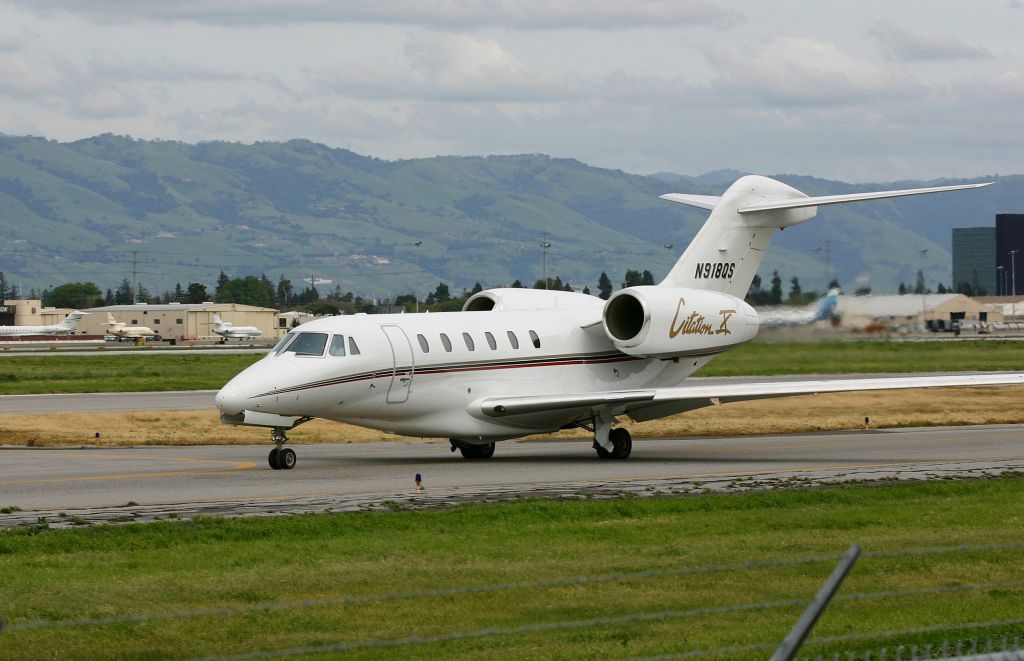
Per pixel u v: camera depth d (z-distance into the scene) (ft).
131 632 102.37
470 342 245.86
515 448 277.85
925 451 259.60
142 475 211.82
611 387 269.23
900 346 641.40
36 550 136.05
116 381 506.89
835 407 379.35
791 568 127.44
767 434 312.09
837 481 200.75
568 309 276.00
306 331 231.30
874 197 274.16
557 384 259.19
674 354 267.39
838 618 108.06
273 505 170.50
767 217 291.17
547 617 107.76
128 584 119.44
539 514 162.61
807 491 186.19
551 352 259.19
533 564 129.49
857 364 555.28
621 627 104.68
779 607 111.96
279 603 112.06
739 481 201.16
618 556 134.00
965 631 103.09
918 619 107.45
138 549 137.49
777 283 566.36
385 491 187.42
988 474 210.18
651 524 155.74
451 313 253.24
